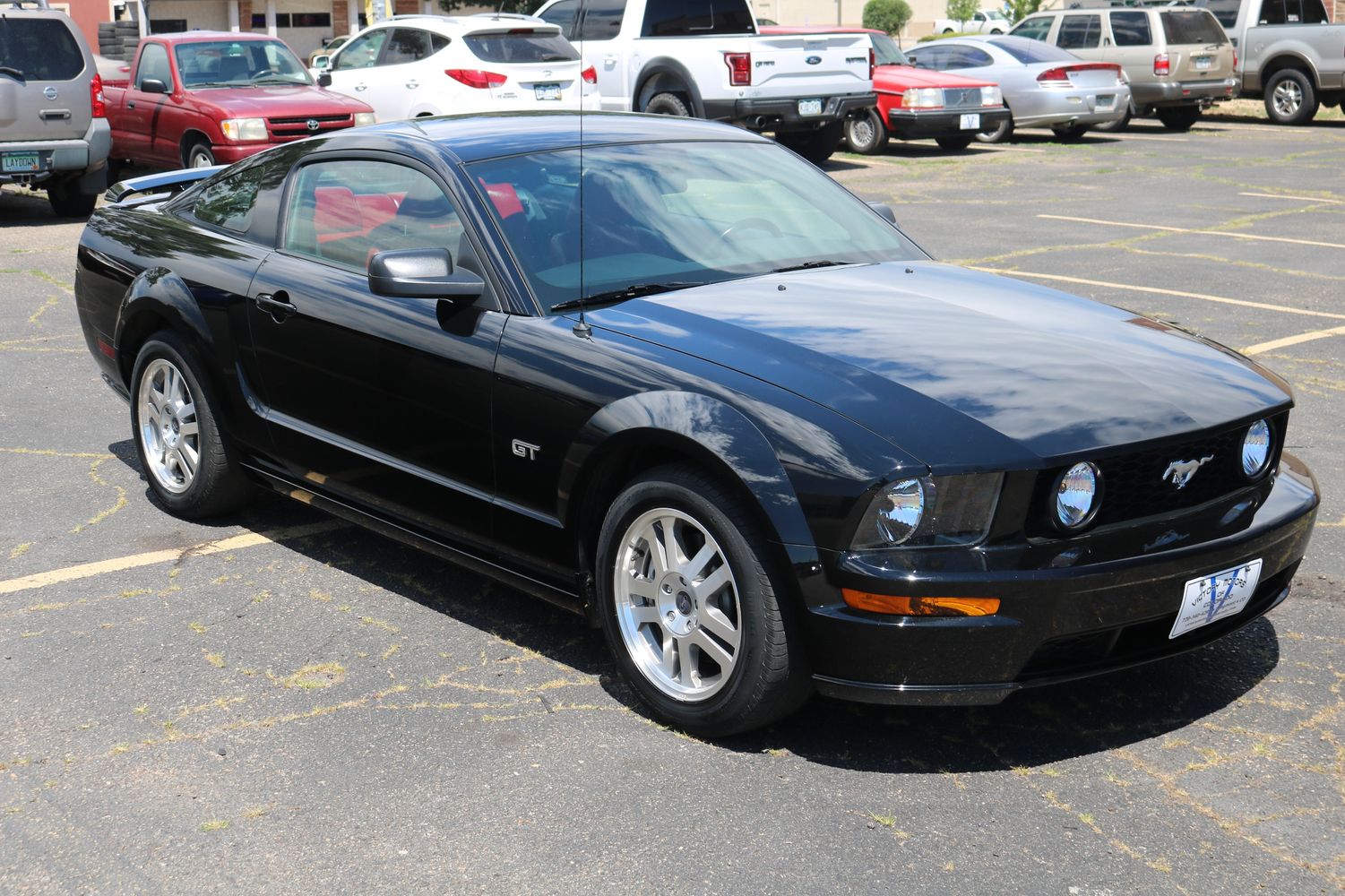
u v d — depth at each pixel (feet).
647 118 16.80
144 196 19.97
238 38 47.09
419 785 10.98
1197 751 11.44
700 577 11.50
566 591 12.78
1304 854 9.95
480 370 12.89
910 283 13.97
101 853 10.07
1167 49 67.77
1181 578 10.93
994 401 10.93
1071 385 11.30
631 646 12.10
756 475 10.71
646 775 11.11
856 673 10.60
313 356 14.79
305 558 16.03
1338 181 49.57
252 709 12.30
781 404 10.98
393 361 13.79
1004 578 10.28
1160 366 11.99
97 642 13.69
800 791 10.84
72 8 117.39
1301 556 12.37
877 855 9.94
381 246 14.44
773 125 52.49
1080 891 9.50
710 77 50.70
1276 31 73.41
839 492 10.40
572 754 11.48
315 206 15.60
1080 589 10.44
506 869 9.82
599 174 14.66
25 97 40.50
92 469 19.33
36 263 35.24
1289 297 29.78
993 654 10.42
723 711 11.32
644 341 12.10
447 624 14.16
